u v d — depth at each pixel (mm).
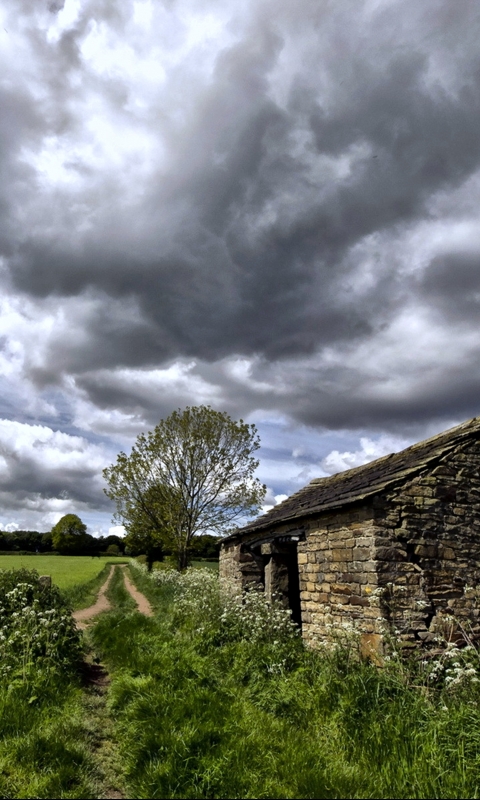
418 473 7648
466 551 7590
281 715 5496
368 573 7211
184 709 5289
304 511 9367
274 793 3768
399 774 4027
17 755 4457
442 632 6980
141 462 27109
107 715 5965
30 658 6793
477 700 5105
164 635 9711
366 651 6926
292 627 9211
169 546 27781
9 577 11281
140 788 3979
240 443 27984
